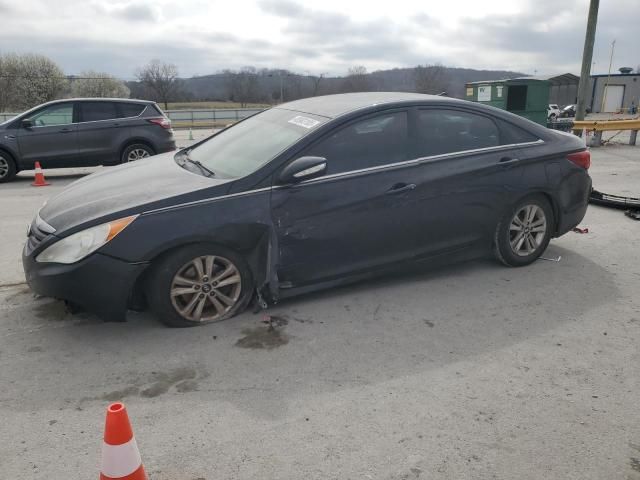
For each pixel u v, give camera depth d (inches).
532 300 169.3
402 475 96.0
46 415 113.3
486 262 202.2
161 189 149.3
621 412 114.0
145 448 103.0
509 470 97.4
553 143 193.6
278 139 164.1
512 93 690.8
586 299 170.2
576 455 101.3
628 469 97.9
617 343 143.0
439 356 136.6
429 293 174.1
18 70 2274.9
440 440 105.2
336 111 166.6
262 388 122.7
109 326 151.9
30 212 305.1
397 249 169.0
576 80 1926.7
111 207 141.9
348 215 158.1
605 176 413.1
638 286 180.7
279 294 156.3
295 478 95.3
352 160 161.0
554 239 232.5
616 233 241.9
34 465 99.0
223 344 142.0
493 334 147.9
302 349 139.6
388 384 124.1
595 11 618.2
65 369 130.8
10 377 127.4
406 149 168.6
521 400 118.1
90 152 442.6
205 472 96.8
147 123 456.8
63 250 136.9
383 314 159.3
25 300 169.6
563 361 134.3
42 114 433.4
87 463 99.6
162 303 144.5
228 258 148.9
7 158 424.8
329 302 167.2
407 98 174.4
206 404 116.8
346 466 98.3
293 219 152.0
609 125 644.1
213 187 146.9
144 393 121.0
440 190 170.6
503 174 181.5
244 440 105.2
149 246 137.7
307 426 109.3
